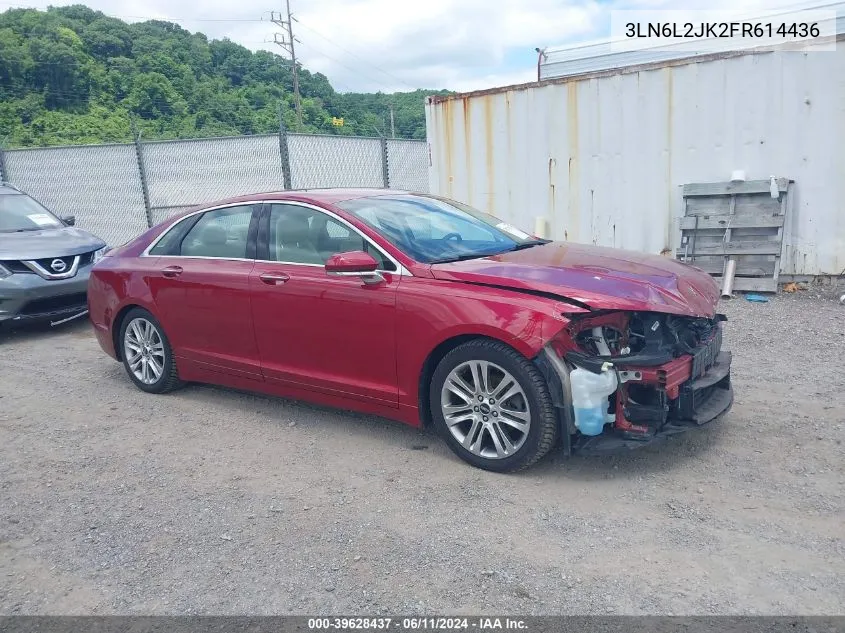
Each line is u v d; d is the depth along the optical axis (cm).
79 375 657
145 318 574
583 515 352
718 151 845
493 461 399
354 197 496
